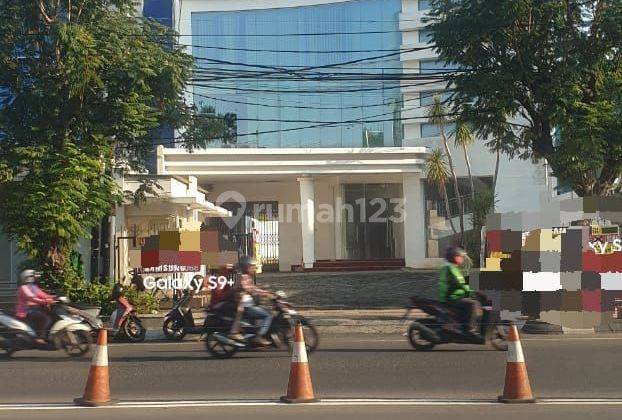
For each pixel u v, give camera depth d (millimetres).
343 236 37188
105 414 7820
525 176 33688
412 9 39094
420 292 24359
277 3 40344
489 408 7891
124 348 13719
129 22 18328
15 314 12594
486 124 18531
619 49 17109
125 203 20438
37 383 10016
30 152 16594
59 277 17875
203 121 21047
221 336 11945
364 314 19109
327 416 7559
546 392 8812
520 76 17219
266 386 9492
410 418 7430
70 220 16859
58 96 16953
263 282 27875
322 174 34594
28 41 17453
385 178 36344
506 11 16531
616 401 8242
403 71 39031
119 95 17562
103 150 17500
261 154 33906
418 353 12203
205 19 40469
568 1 16938
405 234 35062
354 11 39875
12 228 17125
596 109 16594
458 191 33781
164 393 9109
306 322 12398
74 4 17562
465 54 17875
